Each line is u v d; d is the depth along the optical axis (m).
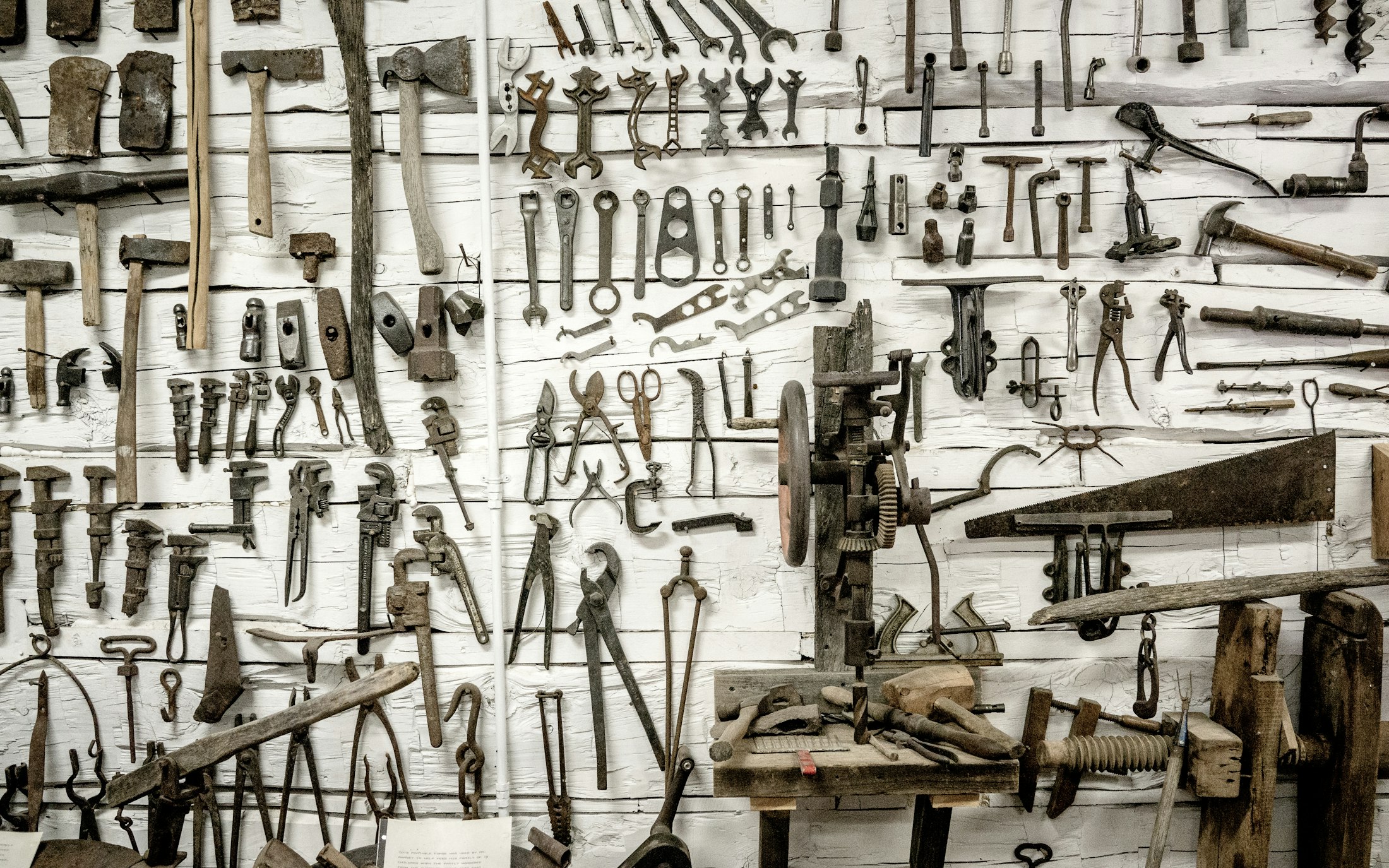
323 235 2.34
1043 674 2.43
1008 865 2.46
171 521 2.44
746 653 2.42
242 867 2.46
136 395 2.42
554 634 2.43
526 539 2.41
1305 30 2.34
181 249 2.37
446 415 2.37
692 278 2.38
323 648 2.43
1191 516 2.37
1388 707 2.42
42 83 2.41
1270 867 2.46
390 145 2.38
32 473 2.40
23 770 2.46
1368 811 2.22
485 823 2.21
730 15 2.35
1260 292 2.39
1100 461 2.39
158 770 2.00
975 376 2.30
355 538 2.42
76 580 2.46
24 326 2.45
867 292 2.38
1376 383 2.40
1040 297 2.37
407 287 2.39
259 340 2.38
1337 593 2.26
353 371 2.38
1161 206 2.38
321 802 2.39
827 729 2.22
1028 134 2.36
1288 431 2.39
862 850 2.45
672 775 2.35
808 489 1.89
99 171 2.39
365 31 2.35
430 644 2.39
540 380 2.40
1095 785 2.45
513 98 2.34
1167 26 2.35
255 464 2.40
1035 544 2.40
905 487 1.95
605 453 2.40
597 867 2.47
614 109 2.36
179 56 2.39
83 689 2.44
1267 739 2.16
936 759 1.97
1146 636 2.43
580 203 2.38
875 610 2.41
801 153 2.37
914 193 2.37
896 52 2.34
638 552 2.41
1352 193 2.35
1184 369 2.38
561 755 2.40
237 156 2.40
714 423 2.39
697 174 2.38
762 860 2.20
